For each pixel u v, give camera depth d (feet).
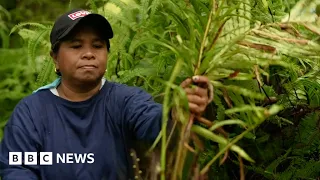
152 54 7.46
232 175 6.97
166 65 6.99
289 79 6.96
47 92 6.05
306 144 6.77
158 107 5.70
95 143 5.86
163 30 7.33
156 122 5.54
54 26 5.94
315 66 6.72
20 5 14.65
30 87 11.27
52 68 7.50
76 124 5.87
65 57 5.81
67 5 14.71
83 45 5.78
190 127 4.71
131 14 7.67
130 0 8.01
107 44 6.08
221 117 6.16
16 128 5.92
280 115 6.81
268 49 5.22
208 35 5.53
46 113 5.93
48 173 5.86
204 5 6.36
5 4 14.85
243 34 5.42
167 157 5.53
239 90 4.92
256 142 6.81
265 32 5.50
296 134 6.85
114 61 7.57
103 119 5.92
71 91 5.93
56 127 5.90
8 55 12.17
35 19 14.33
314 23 5.68
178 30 6.57
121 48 7.35
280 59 5.34
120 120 5.91
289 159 6.96
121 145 5.94
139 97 5.90
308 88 6.95
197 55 5.09
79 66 5.76
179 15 6.85
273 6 7.16
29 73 11.46
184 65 5.00
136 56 7.53
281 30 5.69
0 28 12.98
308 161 6.79
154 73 7.02
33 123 5.91
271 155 6.88
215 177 6.80
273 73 6.89
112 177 5.90
